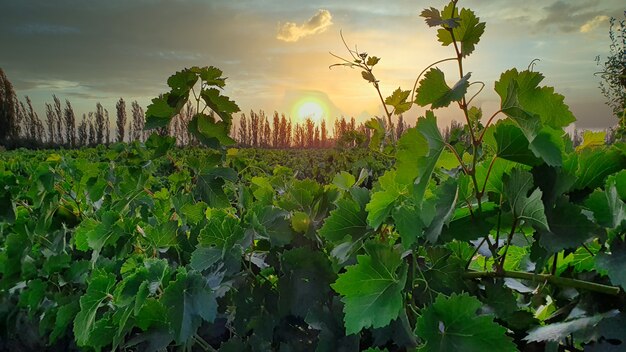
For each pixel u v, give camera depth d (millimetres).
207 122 1797
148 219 2260
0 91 78625
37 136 87938
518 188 1021
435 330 906
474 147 1034
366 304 974
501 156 1051
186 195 2047
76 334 1492
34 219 2842
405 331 1042
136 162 2410
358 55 1687
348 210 1258
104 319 1440
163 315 1340
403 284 954
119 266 1794
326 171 5848
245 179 2641
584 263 1127
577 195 1072
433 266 1136
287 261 1325
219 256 1370
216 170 1907
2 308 2498
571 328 930
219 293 1366
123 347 1456
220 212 1616
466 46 987
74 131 92375
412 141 961
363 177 1786
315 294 1299
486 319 876
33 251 2613
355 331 967
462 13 991
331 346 1149
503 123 1040
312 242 1466
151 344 1341
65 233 2635
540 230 981
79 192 2768
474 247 1327
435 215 1076
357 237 1242
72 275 2328
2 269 2498
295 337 1361
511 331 1055
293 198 1686
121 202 2217
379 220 1119
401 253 1096
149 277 1343
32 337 2414
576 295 1056
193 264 1365
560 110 963
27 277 2465
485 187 1120
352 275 979
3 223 2936
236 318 1375
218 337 1557
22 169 3891
